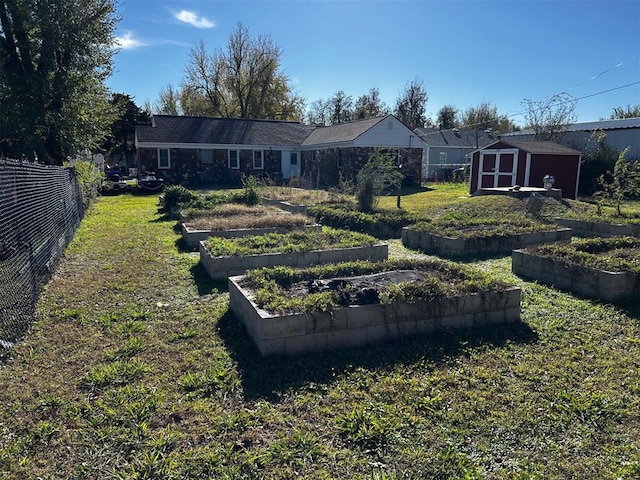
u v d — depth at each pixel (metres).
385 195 19.59
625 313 4.82
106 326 4.60
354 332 3.97
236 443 2.65
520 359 3.77
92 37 15.80
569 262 5.67
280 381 3.41
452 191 21.97
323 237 7.65
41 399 3.17
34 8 14.44
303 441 2.65
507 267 7.04
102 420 2.88
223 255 6.33
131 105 37.81
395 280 4.75
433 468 2.42
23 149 14.76
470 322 4.37
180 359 3.81
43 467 2.48
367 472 2.42
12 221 5.07
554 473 2.39
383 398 3.16
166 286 6.04
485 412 2.97
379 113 52.28
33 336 4.34
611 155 20.11
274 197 15.50
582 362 3.71
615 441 2.67
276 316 3.73
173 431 2.77
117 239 9.60
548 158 17.77
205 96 39.66
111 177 24.53
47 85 14.97
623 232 9.12
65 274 6.70
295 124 31.59
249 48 38.12
